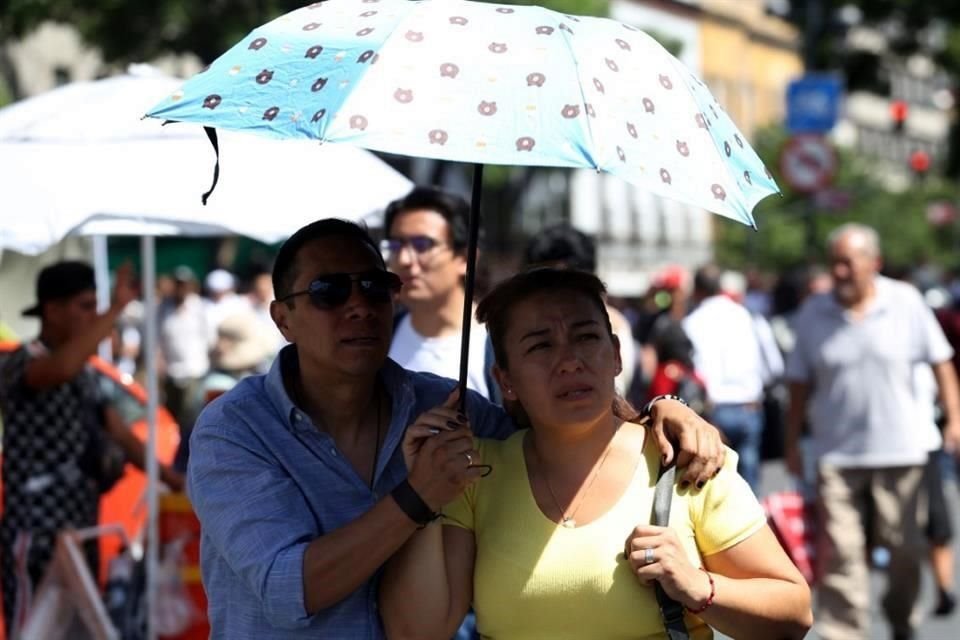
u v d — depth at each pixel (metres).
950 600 12.36
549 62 3.99
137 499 11.55
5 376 8.66
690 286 34.06
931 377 12.97
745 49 79.50
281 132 3.90
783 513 10.79
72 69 38.50
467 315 4.59
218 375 13.80
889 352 10.69
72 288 8.79
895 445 10.71
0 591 9.06
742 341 15.24
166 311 22.73
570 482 4.54
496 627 4.52
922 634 12.02
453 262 7.52
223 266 34.38
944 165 54.34
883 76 45.34
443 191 7.64
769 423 23.30
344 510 4.56
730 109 77.25
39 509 8.62
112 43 28.58
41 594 8.52
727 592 4.38
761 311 34.78
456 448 4.32
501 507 4.57
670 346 13.56
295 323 4.66
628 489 4.51
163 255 36.62
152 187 6.87
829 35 39.53
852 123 89.25
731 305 15.44
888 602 11.07
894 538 10.79
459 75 3.95
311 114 3.90
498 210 55.50
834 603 10.67
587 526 4.47
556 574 4.43
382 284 4.66
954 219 68.00
